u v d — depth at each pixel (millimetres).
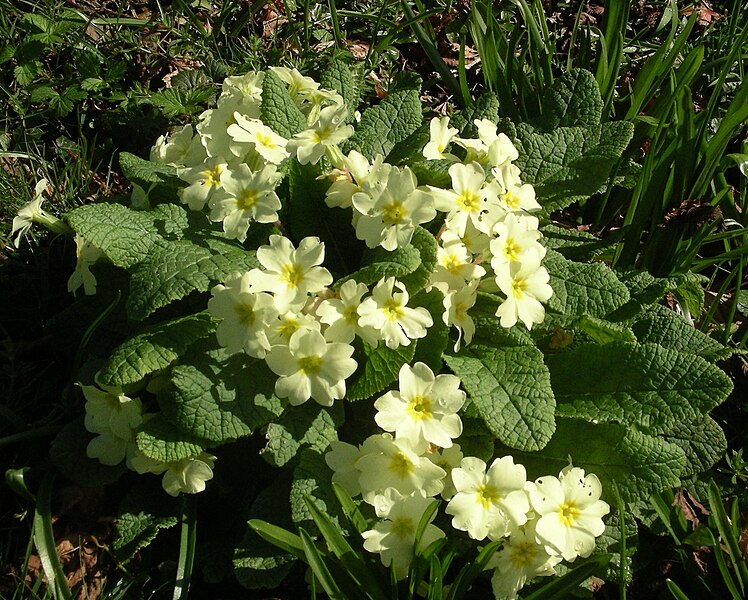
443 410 225
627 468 245
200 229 260
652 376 248
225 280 228
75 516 266
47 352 312
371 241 233
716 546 247
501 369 243
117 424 244
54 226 291
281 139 265
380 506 222
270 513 245
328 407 246
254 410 235
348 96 323
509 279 235
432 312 240
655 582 270
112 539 262
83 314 292
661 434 281
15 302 326
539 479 226
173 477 245
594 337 272
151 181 278
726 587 264
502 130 323
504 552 225
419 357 241
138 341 234
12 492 273
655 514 271
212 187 259
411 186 233
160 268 235
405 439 219
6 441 262
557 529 221
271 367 226
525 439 226
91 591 250
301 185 269
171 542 264
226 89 296
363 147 298
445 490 239
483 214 244
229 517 265
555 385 259
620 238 317
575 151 308
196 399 232
